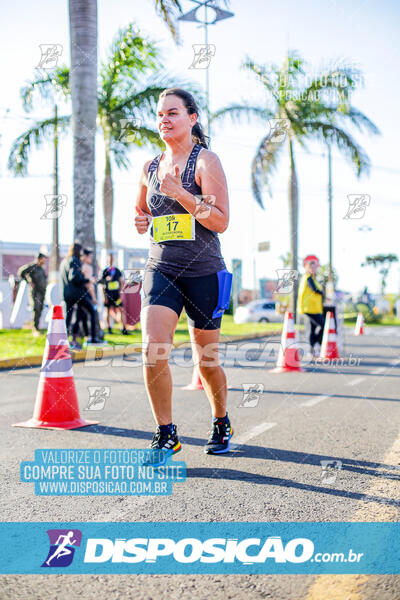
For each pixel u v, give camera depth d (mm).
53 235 18297
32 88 13547
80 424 4430
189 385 6668
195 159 3326
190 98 3391
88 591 1905
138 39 15844
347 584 1934
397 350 13094
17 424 4434
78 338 10086
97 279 11359
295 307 18438
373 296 36969
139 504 2715
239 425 4500
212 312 3379
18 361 8875
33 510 2643
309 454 3604
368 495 2799
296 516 2543
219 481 3057
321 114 18500
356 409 5223
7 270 23969
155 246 3361
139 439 3963
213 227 3234
